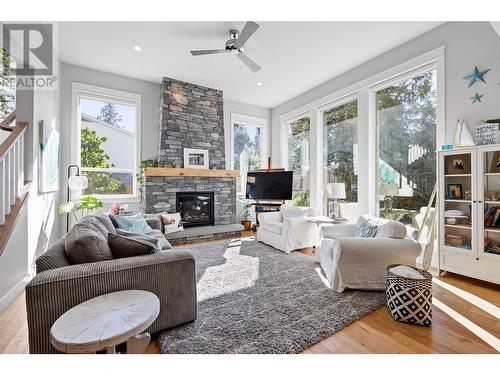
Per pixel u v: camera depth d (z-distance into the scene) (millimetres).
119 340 996
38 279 1246
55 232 3588
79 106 4035
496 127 2350
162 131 4410
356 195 4055
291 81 4516
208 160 4879
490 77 2535
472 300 2107
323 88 4590
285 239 3562
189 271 1697
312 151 4840
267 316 1826
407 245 2264
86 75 4008
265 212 4672
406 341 1558
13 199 2213
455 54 2773
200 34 3039
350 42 3236
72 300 1299
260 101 5652
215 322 1736
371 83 3686
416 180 3248
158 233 3162
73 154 3945
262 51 3447
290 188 4789
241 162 5777
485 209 2418
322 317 1817
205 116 4867
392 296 1863
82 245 1454
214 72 4172
